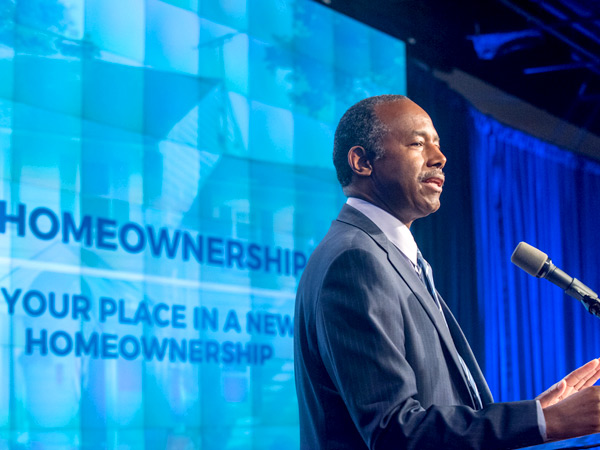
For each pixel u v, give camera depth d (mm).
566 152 6672
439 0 5543
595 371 1400
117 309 3621
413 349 1271
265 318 4273
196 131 4129
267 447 4160
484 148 6055
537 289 6414
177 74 4086
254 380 4164
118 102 3801
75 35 3686
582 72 6250
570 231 6695
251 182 4348
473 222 5922
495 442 1118
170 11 4105
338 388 1259
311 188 4648
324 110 4805
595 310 1386
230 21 4395
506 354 6059
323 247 1380
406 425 1144
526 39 5848
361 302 1238
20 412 3240
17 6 3492
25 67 3479
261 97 4484
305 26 4789
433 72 5645
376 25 5219
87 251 3555
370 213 1460
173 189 3961
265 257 4340
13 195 3340
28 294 3322
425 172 1464
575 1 5391
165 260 3861
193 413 3859
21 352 3270
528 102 6168
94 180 3639
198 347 3936
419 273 1452
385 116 1493
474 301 5840
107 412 3523
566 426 1121
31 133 3449
